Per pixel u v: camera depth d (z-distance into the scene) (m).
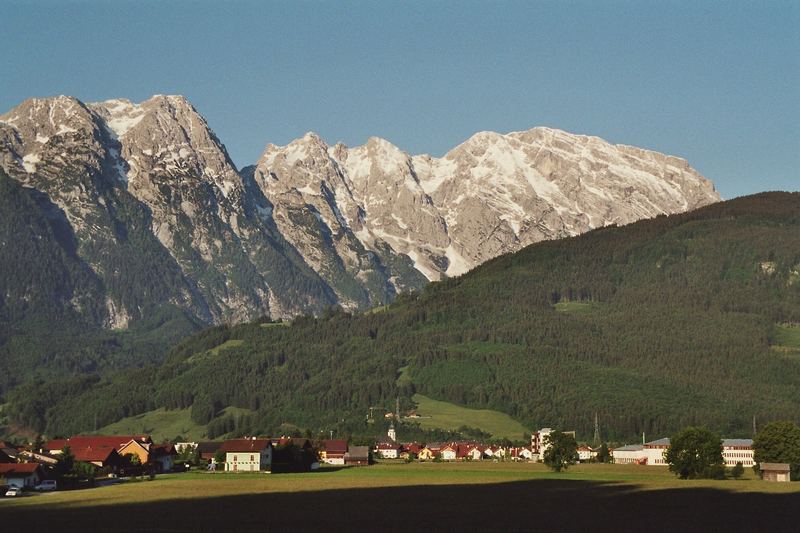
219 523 181.25
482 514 195.75
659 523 184.38
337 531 171.12
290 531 171.00
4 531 171.88
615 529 176.25
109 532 169.88
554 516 193.38
